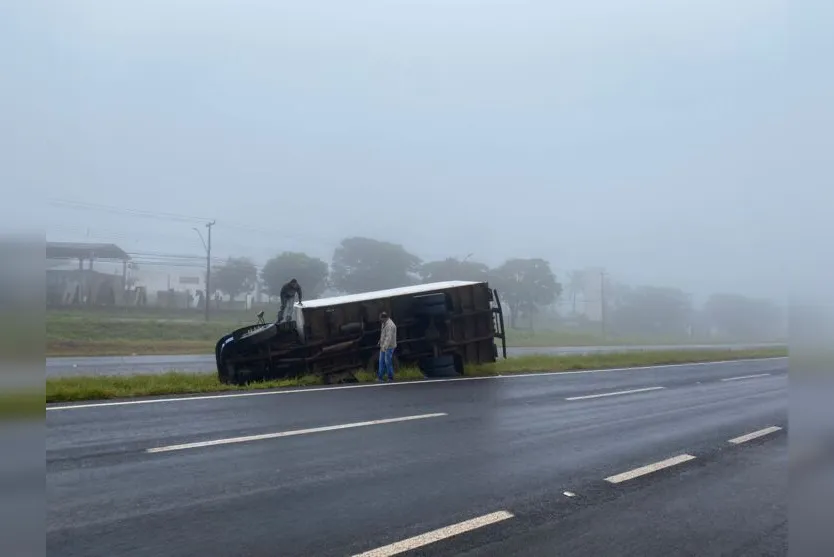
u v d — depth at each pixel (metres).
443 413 11.46
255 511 5.87
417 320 18.08
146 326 39.94
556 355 28.39
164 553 4.87
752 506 6.65
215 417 10.22
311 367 16.06
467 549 5.24
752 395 16.66
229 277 58.91
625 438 10.07
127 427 9.18
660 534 5.78
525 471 7.71
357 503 6.22
